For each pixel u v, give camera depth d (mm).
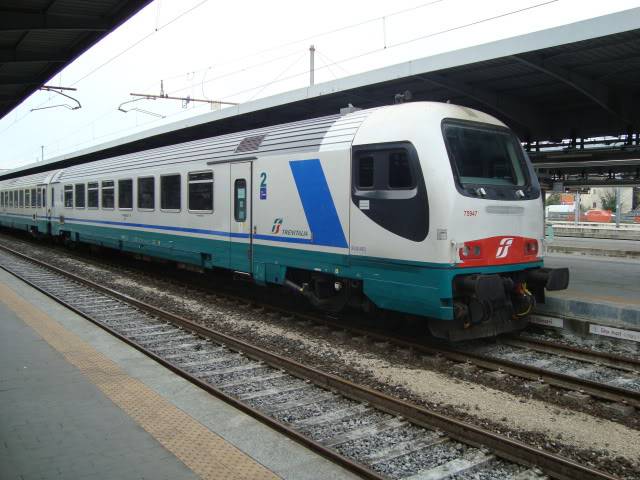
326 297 8625
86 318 8383
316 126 8461
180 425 4301
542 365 6785
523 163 7844
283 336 8172
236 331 8484
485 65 8375
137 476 3455
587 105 11141
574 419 5066
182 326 8523
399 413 4977
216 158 10344
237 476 3504
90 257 18578
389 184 7070
